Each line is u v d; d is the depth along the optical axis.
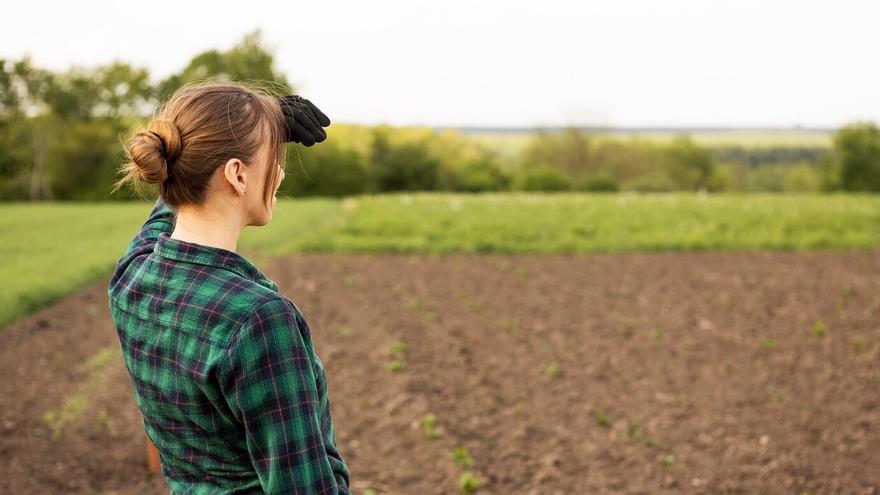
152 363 1.30
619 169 61.06
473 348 7.28
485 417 5.56
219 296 1.25
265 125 1.36
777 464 4.75
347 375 6.42
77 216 23.27
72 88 50.47
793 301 9.02
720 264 12.08
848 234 15.02
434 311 8.84
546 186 55.28
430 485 4.52
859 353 6.87
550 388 6.20
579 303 9.30
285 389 1.22
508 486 4.51
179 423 1.30
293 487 1.22
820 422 5.38
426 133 62.53
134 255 1.47
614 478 4.62
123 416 5.82
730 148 69.50
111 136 48.72
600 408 5.77
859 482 4.48
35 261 12.96
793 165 65.31
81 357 7.51
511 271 11.77
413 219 18.78
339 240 14.93
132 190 1.44
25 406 6.06
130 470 4.94
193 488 1.33
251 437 1.23
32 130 47.34
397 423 5.41
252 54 38.00
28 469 4.90
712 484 4.50
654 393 6.07
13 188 47.12
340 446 5.10
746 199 25.03
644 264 12.27
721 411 5.65
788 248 13.88
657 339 7.58
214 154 1.29
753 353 7.02
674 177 62.22
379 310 8.85
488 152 62.47
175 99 1.36
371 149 53.34
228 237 1.36
